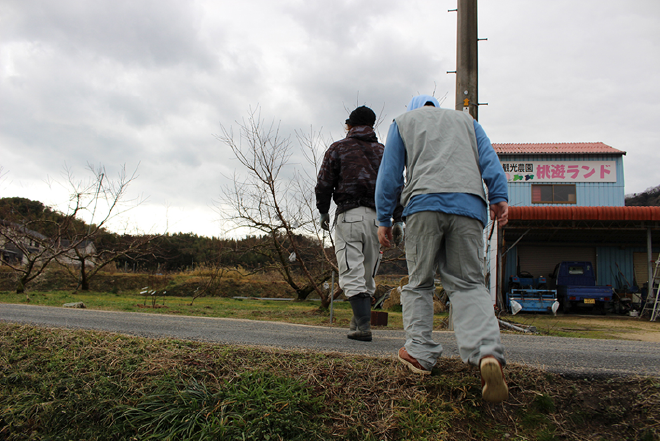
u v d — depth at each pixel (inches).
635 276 639.1
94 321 136.7
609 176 656.4
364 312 120.6
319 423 71.1
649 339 240.8
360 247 126.2
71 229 598.9
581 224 525.7
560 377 79.7
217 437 67.8
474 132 80.0
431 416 71.5
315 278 454.9
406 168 80.9
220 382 80.4
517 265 652.7
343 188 126.7
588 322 422.6
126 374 85.3
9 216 545.0
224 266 572.1
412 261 79.0
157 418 73.4
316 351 94.9
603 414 73.0
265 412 70.8
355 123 133.6
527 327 234.5
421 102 87.9
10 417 80.4
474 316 70.8
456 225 73.5
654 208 484.1
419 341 80.5
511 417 72.7
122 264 828.0
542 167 668.1
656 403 72.9
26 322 126.6
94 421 77.3
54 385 85.5
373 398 75.6
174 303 412.2
